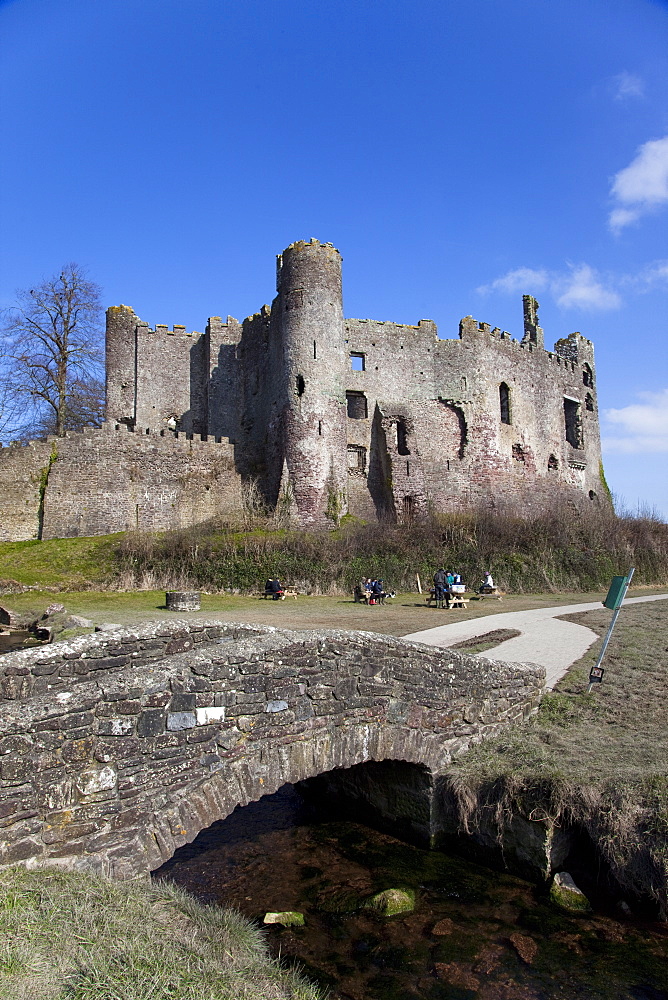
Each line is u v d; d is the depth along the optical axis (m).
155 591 22.95
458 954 5.48
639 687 9.71
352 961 5.39
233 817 8.52
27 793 4.62
